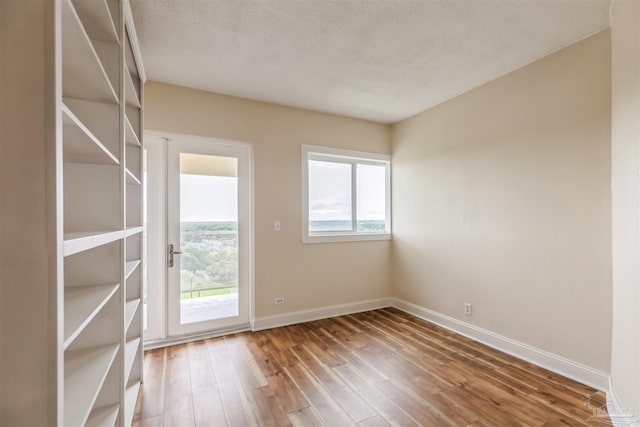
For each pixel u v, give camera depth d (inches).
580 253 86.0
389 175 165.2
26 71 25.9
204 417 71.6
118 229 56.0
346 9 73.8
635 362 62.1
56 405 26.4
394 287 162.6
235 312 128.3
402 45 89.5
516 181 103.2
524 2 71.2
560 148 91.0
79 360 49.4
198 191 122.0
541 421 69.2
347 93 123.6
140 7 72.9
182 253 119.0
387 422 69.5
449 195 129.3
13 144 25.7
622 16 67.1
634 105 63.1
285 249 135.6
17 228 25.8
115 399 56.4
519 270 102.0
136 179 76.9
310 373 91.4
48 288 26.3
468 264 120.6
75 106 53.9
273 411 73.7
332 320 140.5
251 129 128.9
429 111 140.3
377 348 109.0
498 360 99.3
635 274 62.5
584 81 85.4
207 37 85.5
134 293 84.0
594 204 83.2
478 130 117.0
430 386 84.1
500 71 105.1
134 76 80.6
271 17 76.9
